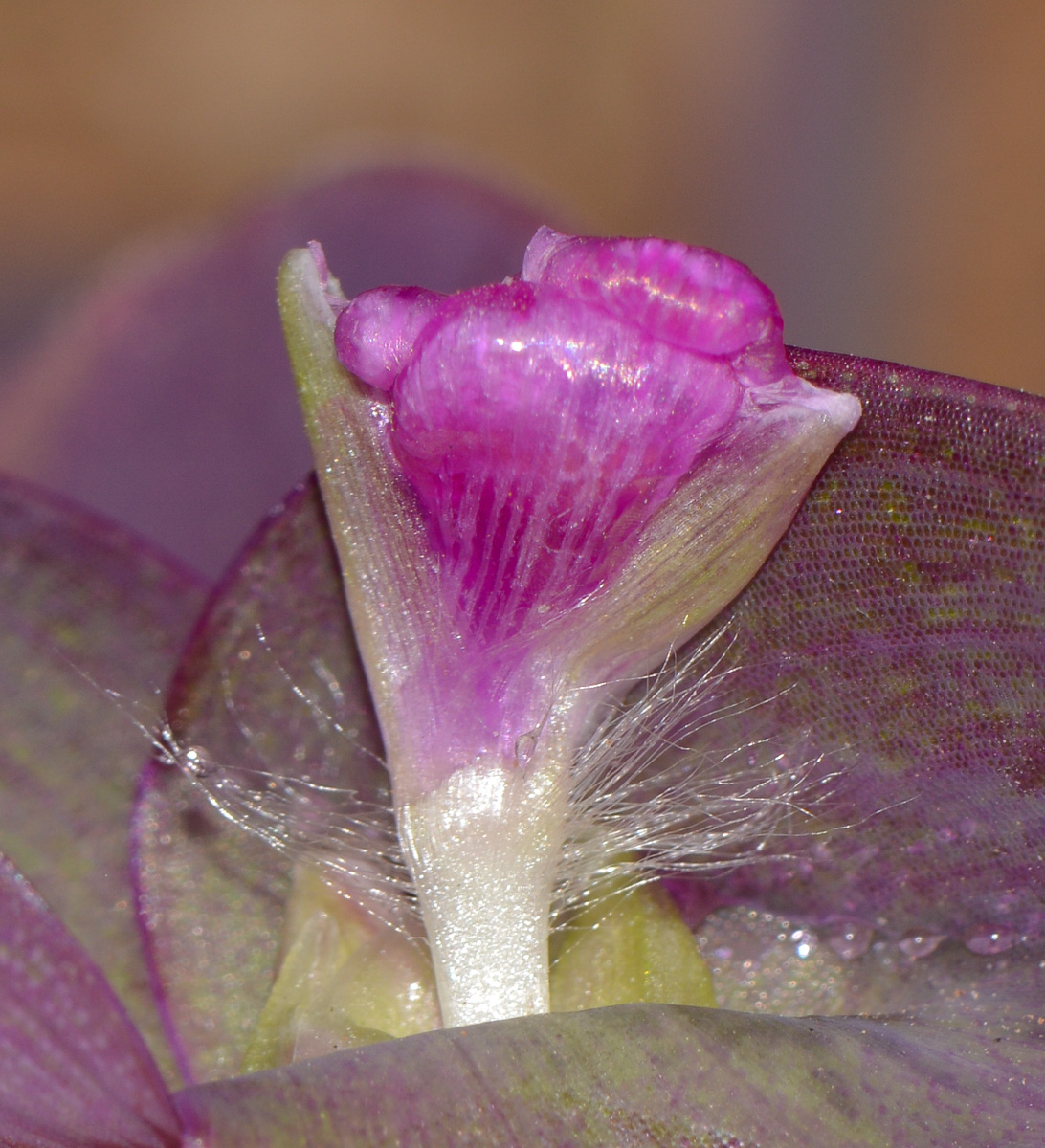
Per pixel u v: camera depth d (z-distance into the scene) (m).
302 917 0.09
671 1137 0.08
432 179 0.10
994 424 0.08
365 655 0.08
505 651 0.08
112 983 0.09
